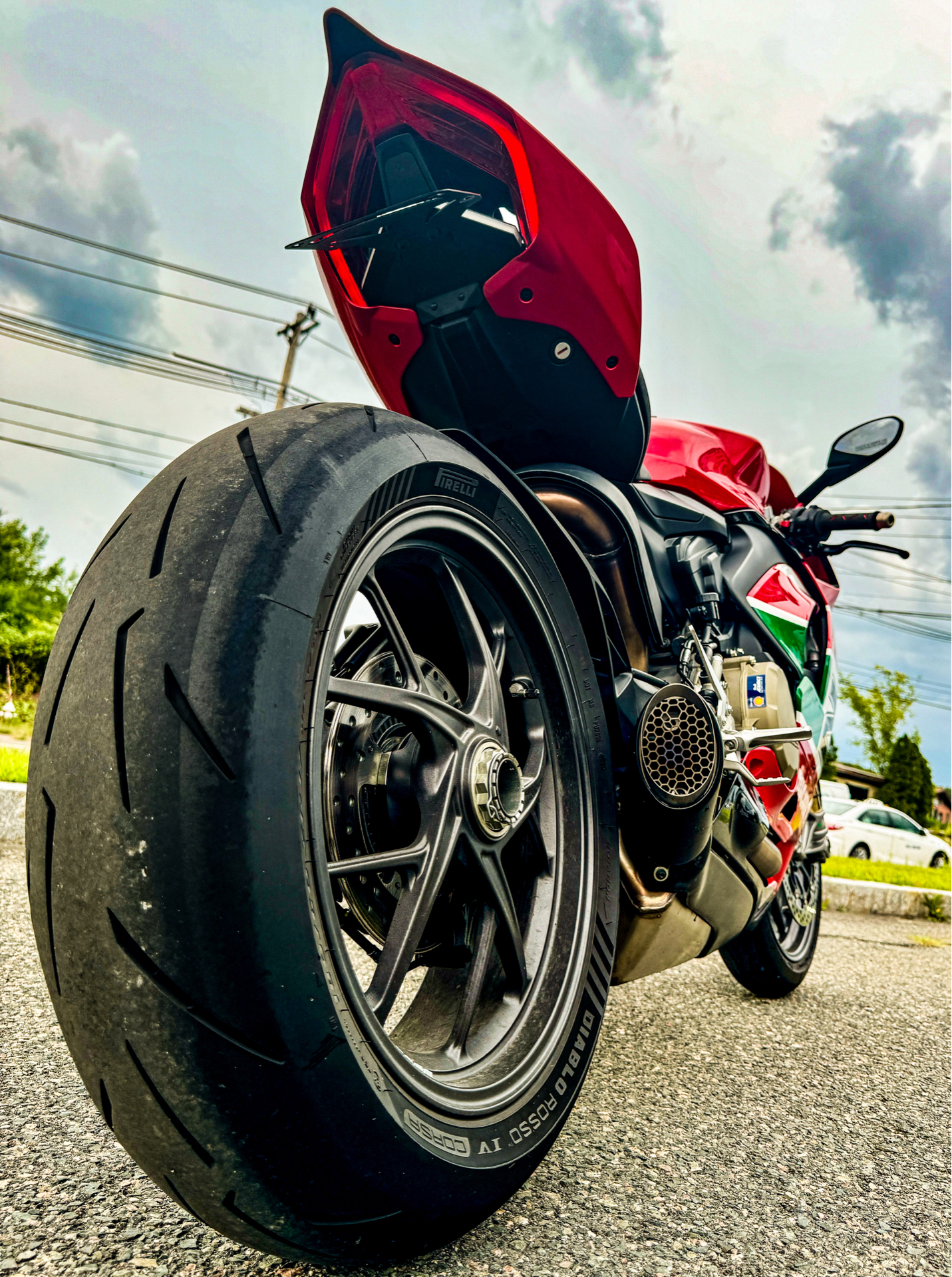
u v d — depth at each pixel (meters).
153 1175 0.84
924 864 17.58
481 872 1.19
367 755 1.21
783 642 2.09
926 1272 1.11
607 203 1.62
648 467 2.07
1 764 5.23
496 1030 1.24
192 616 0.81
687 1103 1.68
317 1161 0.80
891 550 2.53
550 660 1.43
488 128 1.50
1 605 36.00
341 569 0.96
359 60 1.45
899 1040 2.33
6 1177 1.15
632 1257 1.08
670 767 1.49
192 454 1.01
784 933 2.79
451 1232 0.98
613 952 1.42
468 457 1.29
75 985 0.79
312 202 1.63
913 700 38.56
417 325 1.67
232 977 0.74
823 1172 1.41
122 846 0.76
